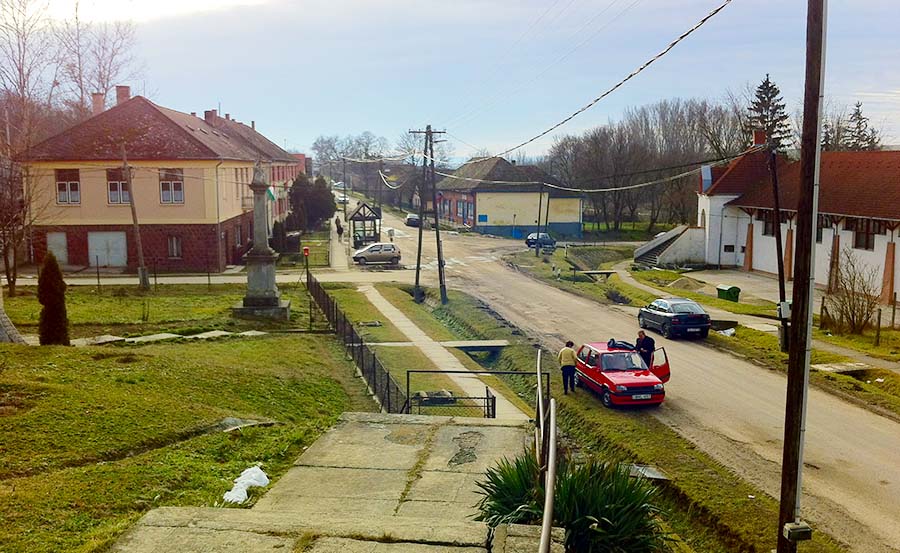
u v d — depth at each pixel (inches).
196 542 275.1
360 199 5580.7
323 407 677.3
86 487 353.1
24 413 458.6
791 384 405.7
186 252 1841.8
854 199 1501.0
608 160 3282.5
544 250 2593.5
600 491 288.8
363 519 301.0
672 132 4114.2
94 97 2139.5
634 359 842.2
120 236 1823.3
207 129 2353.6
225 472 411.8
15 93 1517.0
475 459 444.5
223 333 1017.5
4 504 320.8
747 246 2012.8
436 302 1604.3
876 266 1434.5
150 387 589.0
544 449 307.0
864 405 789.2
